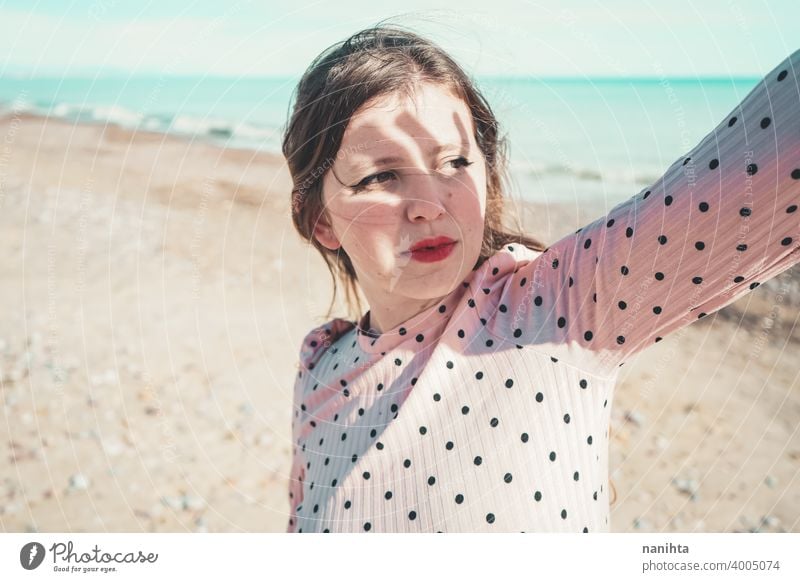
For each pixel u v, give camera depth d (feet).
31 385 14.05
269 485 11.34
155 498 11.00
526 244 4.40
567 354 3.25
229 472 11.62
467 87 3.72
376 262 3.53
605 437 3.43
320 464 4.03
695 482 11.11
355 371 3.93
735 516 10.30
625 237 2.96
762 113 2.57
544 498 3.22
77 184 26.91
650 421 12.74
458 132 3.45
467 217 3.45
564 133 24.97
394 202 3.42
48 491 11.16
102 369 14.47
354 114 3.42
